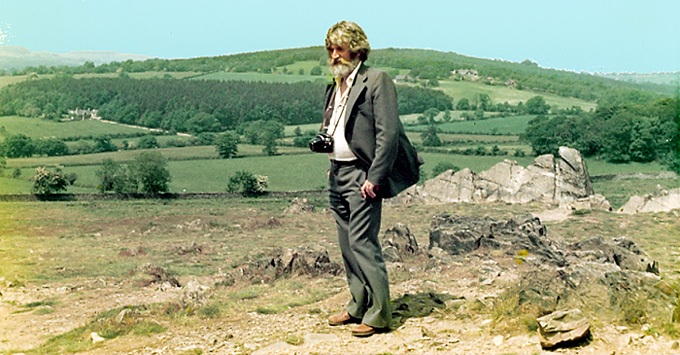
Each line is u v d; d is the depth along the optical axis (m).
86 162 78.50
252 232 22.02
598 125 67.06
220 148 80.25
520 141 83.38
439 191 32.62
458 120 101.25
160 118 101.12
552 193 30.44
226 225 24.41
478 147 80.75
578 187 30.83
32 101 100.81
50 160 78.56
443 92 114.94
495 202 31.42
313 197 54.97
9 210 37.84
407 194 32.81
